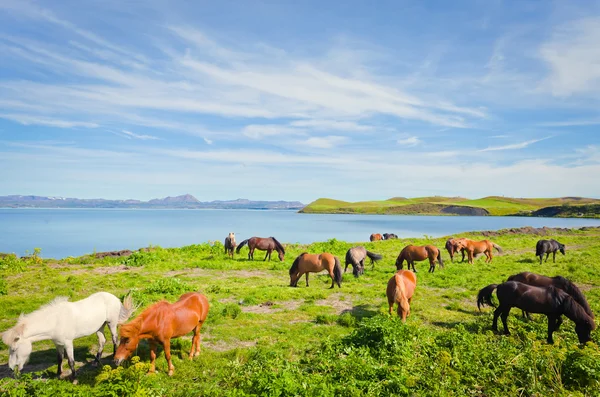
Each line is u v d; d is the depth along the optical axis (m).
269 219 147.38
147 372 7.26
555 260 23.02
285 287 15.77
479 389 6.74
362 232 69.81
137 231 72.12
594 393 6.27
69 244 45.81
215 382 6.99
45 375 7.41
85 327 7.45
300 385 6.26
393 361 7.48
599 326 9.62
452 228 83.38
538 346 7.82
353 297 14.18
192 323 8.01
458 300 13.73
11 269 18.95
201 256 25.20
